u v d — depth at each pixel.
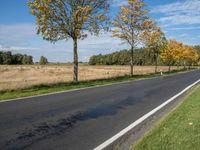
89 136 7.84
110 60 160.25
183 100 14.27
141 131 8.45
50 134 8.00
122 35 38.72
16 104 13.27
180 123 8.73
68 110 11.81
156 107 12.85
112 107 12.73
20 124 9.16
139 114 11.12
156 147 6.40
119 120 9.97
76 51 26.23
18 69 67.19
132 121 9.82
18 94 16.98
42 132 8.20
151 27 39.09
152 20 38.84
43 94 17.42
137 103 14.02
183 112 10.65
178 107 12.01
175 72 61.38
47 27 24.22
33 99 15.10
